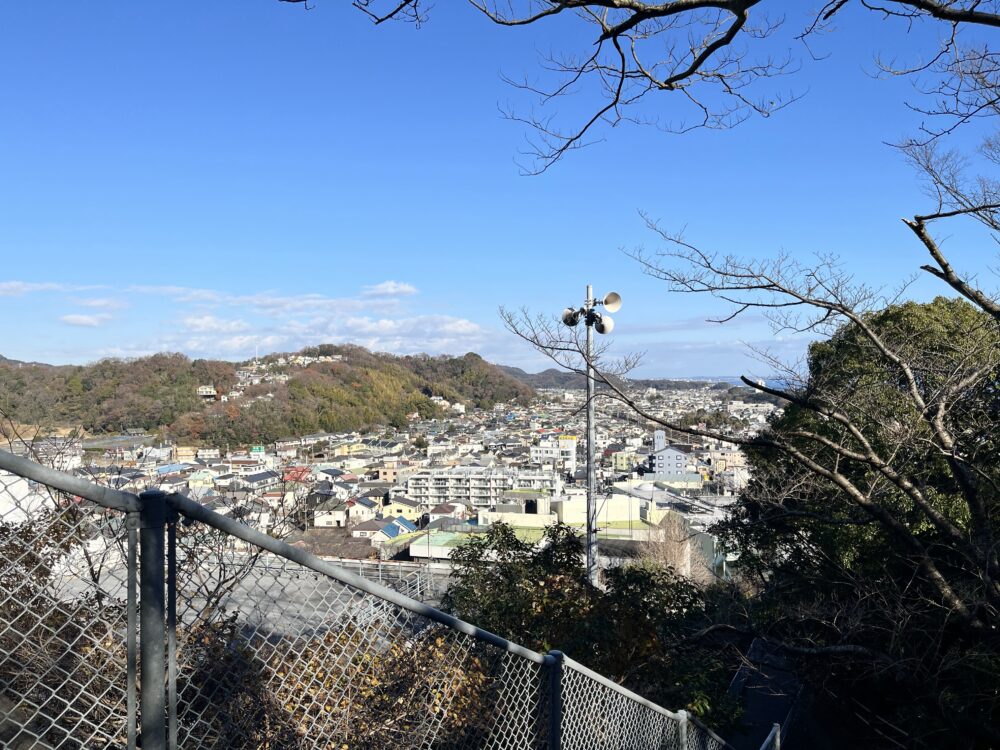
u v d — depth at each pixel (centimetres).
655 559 1561
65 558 161
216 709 184
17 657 155
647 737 382
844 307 626
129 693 157
